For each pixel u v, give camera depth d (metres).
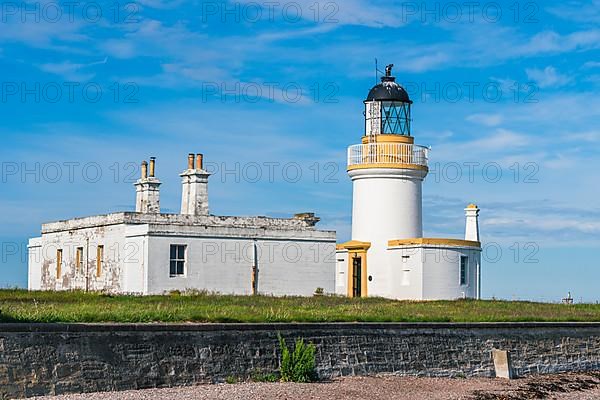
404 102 57.34
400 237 55.78
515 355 36.34
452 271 54.09
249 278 51.97
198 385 26.94
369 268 55.94
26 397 23.70
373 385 28.98
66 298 40.75
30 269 61.91
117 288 51.47
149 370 26.20
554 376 36.06
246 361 28.39
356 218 57.03
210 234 50.97
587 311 47.16
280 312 32.97
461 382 32.09
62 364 24.61
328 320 31.73
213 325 27.86
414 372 32.59
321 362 30.03
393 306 42.59
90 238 54.53
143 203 58.03
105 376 25.34
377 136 56.28
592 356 39.72
